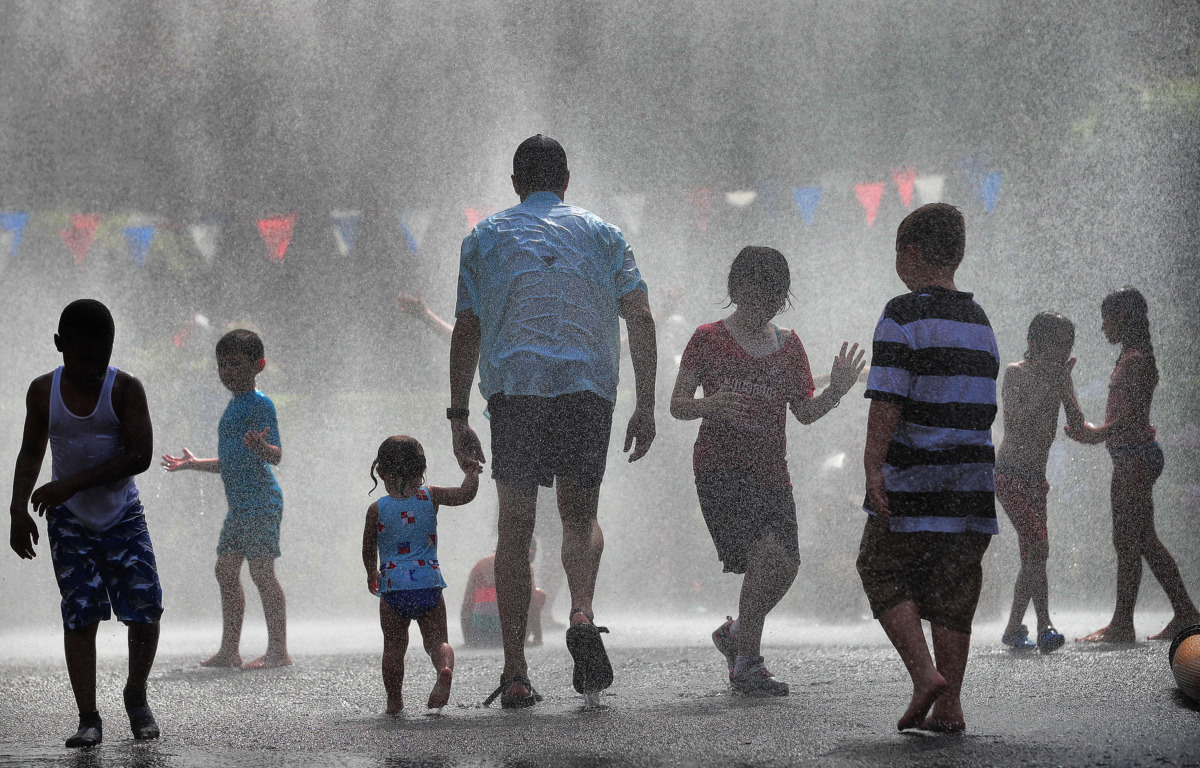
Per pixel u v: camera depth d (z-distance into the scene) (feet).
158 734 30.66
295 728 31.37
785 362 39.22
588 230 36.45
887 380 28.53
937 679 27.43
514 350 35.24
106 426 30.89
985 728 28.30
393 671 34.45
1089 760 24.07
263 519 48.91
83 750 28.60
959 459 28.53
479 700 36.24
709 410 37.58
